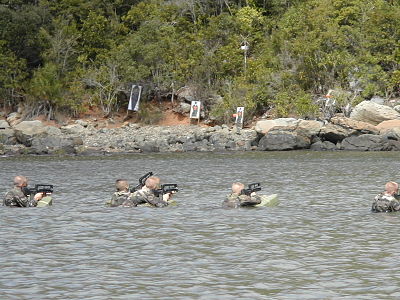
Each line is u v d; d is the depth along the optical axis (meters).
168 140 119.06
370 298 23.42
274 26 153.88
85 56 147.88
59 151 111.44
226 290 24.52
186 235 34.59
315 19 137.62
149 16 157.00
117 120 141.88
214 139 116.94
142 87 142.75
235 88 132.62
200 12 160.62
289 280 25.83
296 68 134.12
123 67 141.50
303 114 122.44
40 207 44.88
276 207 44.19
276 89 134.00
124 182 45.81
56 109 142.62
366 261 28.62
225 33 149.00
